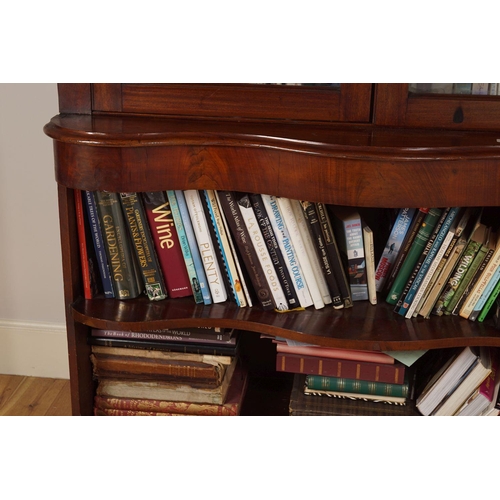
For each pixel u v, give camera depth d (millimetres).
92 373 1699
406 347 1456
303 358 1574
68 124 1480
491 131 1513
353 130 1524
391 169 1348
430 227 1493
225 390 1687
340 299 1561
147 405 1679
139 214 1546
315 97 1542
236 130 1455
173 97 1575
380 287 1618
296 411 1608
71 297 1578
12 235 2062
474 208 1600
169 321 1521
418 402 1607
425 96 1517
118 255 1575
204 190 1525
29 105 1938
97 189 1438
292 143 1364
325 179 1371
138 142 1396
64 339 2143
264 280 1549
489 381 1595
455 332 1482
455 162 1345
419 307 1531
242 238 1528
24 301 2127
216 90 1562
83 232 1568
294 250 1536
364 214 1805
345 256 1605
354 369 1562
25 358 2160
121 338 1645
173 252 1587
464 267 1506
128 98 1588
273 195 1420
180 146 1417
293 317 1535
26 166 1993
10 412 1988
